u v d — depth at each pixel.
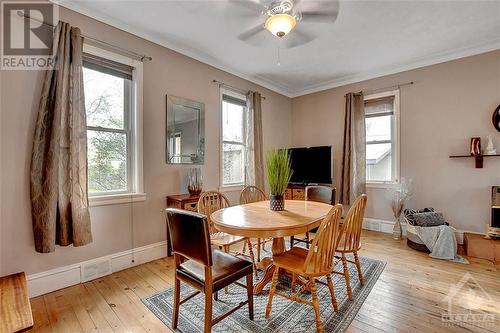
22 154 2.03
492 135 3.15
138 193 2.76
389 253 3.03
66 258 2.26
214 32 2.80
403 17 2.52
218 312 1.88
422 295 2.08
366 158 4.22
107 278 2.44
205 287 1.47
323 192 3.01
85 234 2.22
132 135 2.78
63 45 2.12
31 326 1.35
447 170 3.46
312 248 1.60
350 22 2.59
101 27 2.48
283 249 2.28
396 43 3.08
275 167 2.24
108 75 2.62
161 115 2.99
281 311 1.88
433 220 3.16
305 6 2.29
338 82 4.46
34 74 2.09
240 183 4.11
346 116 4.23
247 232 1.68
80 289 2.22
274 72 4.05
